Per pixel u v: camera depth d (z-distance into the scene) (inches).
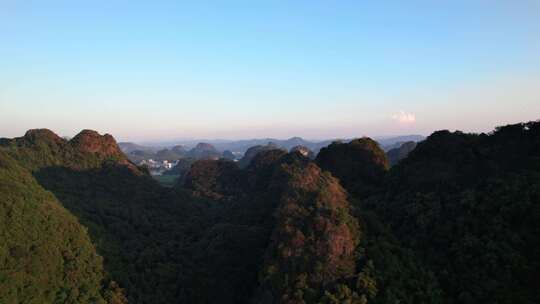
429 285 1592.0
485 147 2247.8
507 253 1584.6
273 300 1689.2
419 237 1882.4
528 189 1759.4
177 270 2234.3
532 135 2148.1
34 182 2338.8
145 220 2856.8
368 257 1728.6
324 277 1647.4
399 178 2353.6
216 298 2046.0
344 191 2352.4
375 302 1544.0
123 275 2064.5
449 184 2095.2
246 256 2218.3
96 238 2293.3
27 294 1622.8
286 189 2241.6
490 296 1494.8
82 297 1763.0
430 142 2418.8
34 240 1844.2
